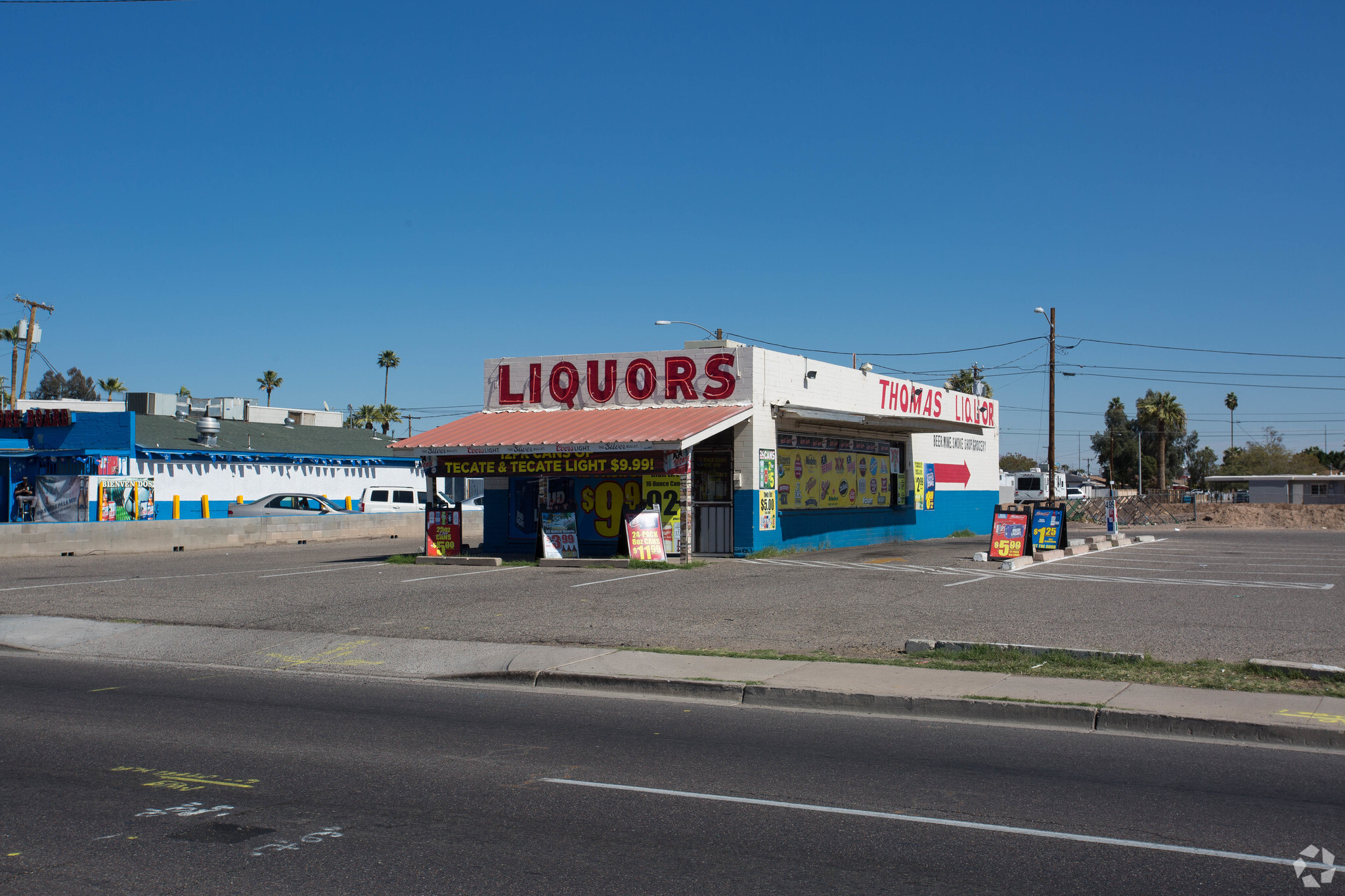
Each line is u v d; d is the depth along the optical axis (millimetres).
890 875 5727
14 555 27938
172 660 13773
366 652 13672
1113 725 9508
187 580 21016
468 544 31688
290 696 11281
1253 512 56469
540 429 24953
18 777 7785
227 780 7699
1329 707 9625
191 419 45562
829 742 9016
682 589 18594
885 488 31562
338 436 50844
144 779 7734
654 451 22719
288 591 19000
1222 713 9422
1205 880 5652
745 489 24578
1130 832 6469
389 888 5527
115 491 36000
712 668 11930
